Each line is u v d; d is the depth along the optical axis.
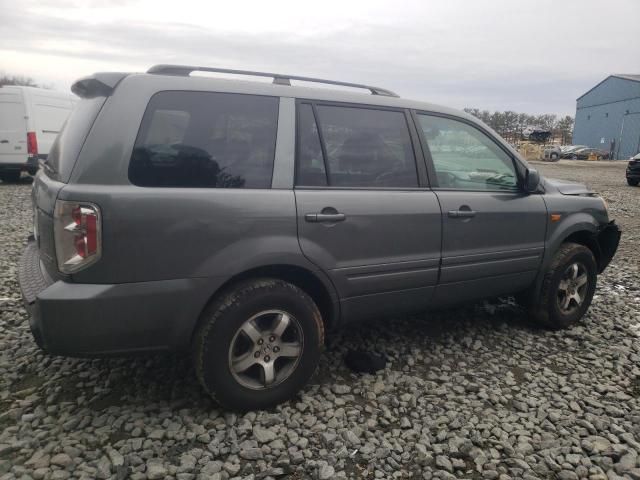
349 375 3.52
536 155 47.44
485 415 3.09
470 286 3.87
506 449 2.76
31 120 13.77
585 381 3.58
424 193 3.56
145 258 2.60
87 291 2.52
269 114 3.04
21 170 14.05
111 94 2.71
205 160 2.80
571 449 2.79
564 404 3.24
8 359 3.54
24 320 4.20
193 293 2.72
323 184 3.15
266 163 2.97
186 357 3.62
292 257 2.96
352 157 3.30
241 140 2.93
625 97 58.38
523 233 4.09
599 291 5.68
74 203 2.51
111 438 2.71
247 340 2.90
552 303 4.36
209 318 2.79
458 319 4.69
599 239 4.86
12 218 9.13
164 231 2.63
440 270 3.63
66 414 2.88
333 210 3.11
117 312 2.57
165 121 2.74
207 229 2.73
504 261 4.00
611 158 58.03
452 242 3.67
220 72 3.07
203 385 2.84
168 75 2.86
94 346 2.59
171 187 2.69
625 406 3.26
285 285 2.97
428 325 4.51
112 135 2.61
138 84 2.72
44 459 2.49
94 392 3.14
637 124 56.62
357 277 3.26
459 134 3.89
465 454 2.72
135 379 3.31
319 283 3.17
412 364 3.71
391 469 2.58
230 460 2.55
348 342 4.06
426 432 2.88
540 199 4.24
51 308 2.50
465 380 3.50
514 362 3.83
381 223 3.29
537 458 2.71
